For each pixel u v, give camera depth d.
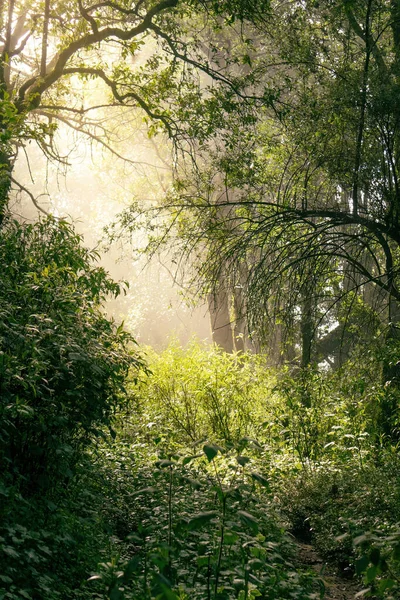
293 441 13.59
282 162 16.44
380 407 14.26
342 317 16.41
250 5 14.27
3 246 7.84
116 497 8.14
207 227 15.74
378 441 14.02
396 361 13.72
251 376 16.67
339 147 14.44
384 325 15.25
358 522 8.58
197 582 5.56
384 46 16.22
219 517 4.96
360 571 4.00
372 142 14.48
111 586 4.18
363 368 14.23
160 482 8.83
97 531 6.78
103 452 10.10
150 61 15.91
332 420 13.84
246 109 15.45
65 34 15.62
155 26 15.43
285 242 14.91
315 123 14.43
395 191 14.48
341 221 14.60
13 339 6.25
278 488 10.70
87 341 7.04
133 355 7.99
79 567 5.63
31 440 6.83
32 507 6.06
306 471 11.41
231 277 15.84
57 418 6.49
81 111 16.89
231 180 15.91
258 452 12.39
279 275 14.52
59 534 5.96
